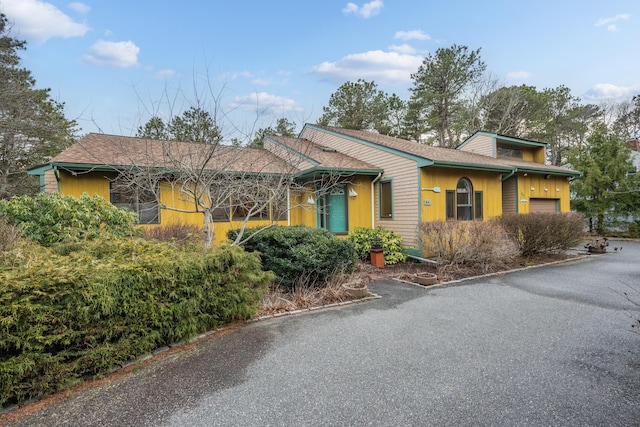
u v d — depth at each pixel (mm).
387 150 11234
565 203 15570
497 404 2758
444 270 8367
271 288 6527
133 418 2668
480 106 27344
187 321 4074
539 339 4098
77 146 9633
